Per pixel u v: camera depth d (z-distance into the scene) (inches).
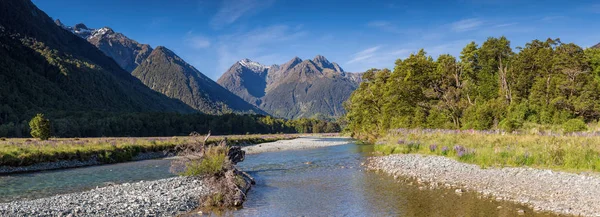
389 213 564.7
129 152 1665.8
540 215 517.3
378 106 2891.2
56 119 4724.4
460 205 593.9
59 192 808.3
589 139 1076.5
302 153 1836.9
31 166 1243.2
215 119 6894.7
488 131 1745.8
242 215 577.3
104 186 887.7
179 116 6456.7
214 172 793.6
